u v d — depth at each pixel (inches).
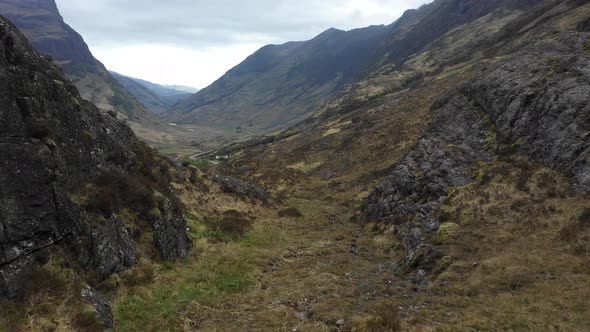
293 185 2731.3
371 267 963.3
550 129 1210.6
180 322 614.9
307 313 661.3
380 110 4387.3
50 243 602.5
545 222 868.0
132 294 687.1
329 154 3570.4
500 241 858.1
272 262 989.2
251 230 1339.8
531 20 5880.9
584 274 633.0
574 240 755.4
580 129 1109.7
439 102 3122.5
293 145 4849.9
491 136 1526.8
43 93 746.8
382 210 1454.2
